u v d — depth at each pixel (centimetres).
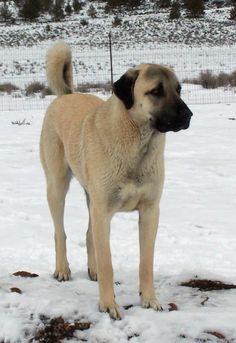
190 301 475
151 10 4669
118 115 438
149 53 3319
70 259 603
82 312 441
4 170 1018
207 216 758
